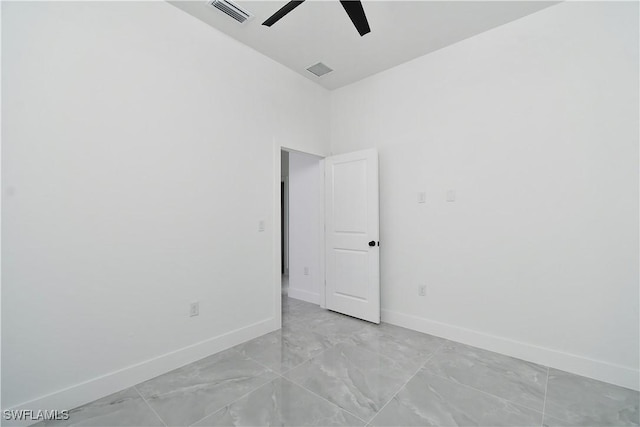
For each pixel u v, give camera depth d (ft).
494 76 8.22
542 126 7.48
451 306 8.94
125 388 6.36
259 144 9.39
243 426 5.19
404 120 10.07
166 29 7.23
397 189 10.21
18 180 5.19
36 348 5.35
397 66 10.24
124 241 6.45
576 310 7.01
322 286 11.98
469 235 8.62
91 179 6.00
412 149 9.85
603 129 6.72
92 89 6.04
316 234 12.60
